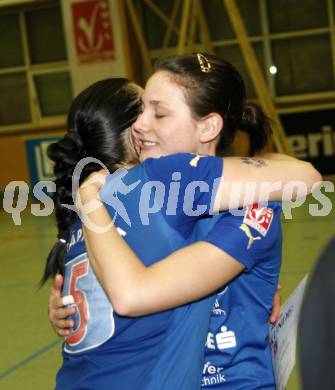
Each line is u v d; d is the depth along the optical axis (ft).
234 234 3.73
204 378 4.01
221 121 4.15
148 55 30.53
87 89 4.41
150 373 3.74
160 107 4.09
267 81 30.81
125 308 3.52
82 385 3.82
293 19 30.30
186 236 3.92
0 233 24.11
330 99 29.99
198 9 29.01
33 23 32.86
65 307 3.98
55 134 32.65
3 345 11.25
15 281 16.07
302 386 2.02
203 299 3.83
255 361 4.04
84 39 30.19
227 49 31.09
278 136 26.35
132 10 30.01
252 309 4.05
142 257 3.82
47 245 20.80
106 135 4.24
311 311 2.01
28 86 33.60
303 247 16.62
